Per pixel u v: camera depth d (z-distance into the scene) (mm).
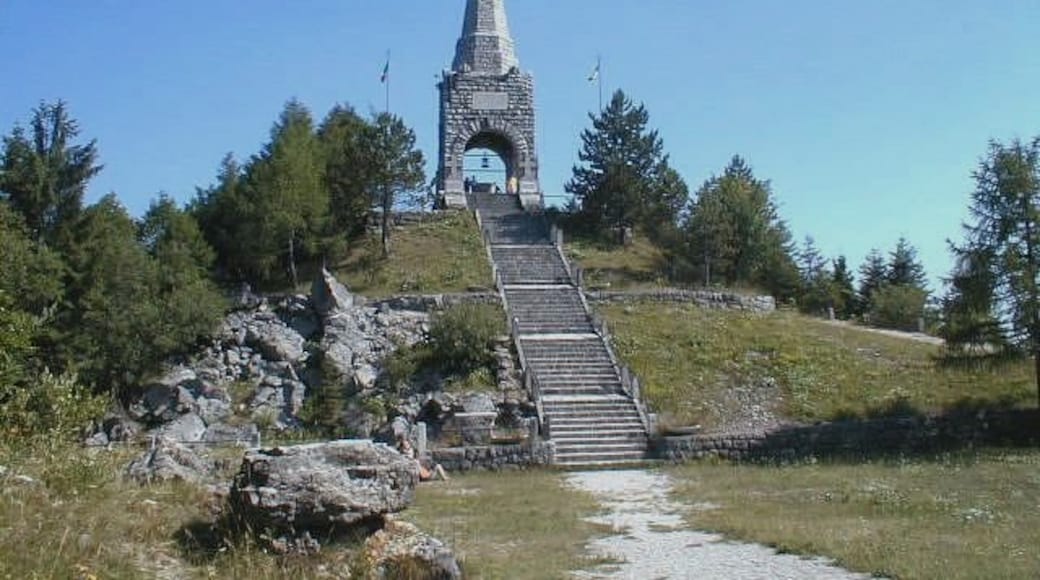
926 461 28281
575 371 37062
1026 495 20328
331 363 36938
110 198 50312
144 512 13883
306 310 41438
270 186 49469
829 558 14578
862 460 29641
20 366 16250
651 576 13672
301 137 56344
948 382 36531
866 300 70500
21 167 48625
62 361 36875
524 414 33938
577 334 40625
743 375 37250
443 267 48156
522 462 30500
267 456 13484
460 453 30219
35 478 14008
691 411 34656
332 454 13609
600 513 20297
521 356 37438
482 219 56594
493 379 36125
